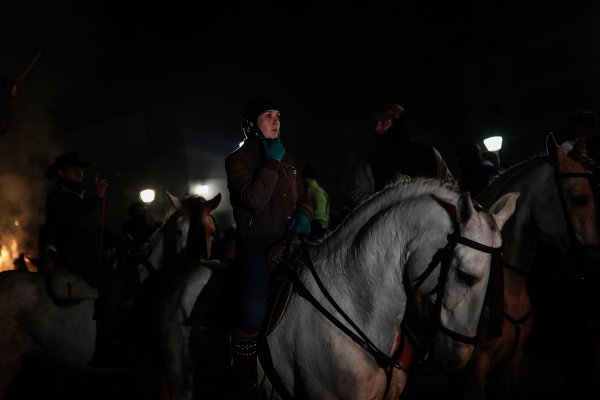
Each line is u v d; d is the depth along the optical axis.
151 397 5.01
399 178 3.68
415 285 3.29
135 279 5.37
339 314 3.54
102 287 5.36
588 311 4.98
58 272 5.44
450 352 3.16
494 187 4.70
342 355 3.44
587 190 4.30
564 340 5.34
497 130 24.14
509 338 4.58
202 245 5.25
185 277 4.84
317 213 8.94
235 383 3.83
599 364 5.02
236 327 3.75
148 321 5.03
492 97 24.33
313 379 3.53
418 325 3.40
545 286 5.22
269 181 3.58
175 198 5.54
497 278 3.14
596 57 20.89
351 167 22.98
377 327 3.47
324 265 3.68
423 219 3.32
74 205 5.49
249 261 3.72
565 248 4.42
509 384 4.84
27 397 7.54
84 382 7.99
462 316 3.11
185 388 4.68
